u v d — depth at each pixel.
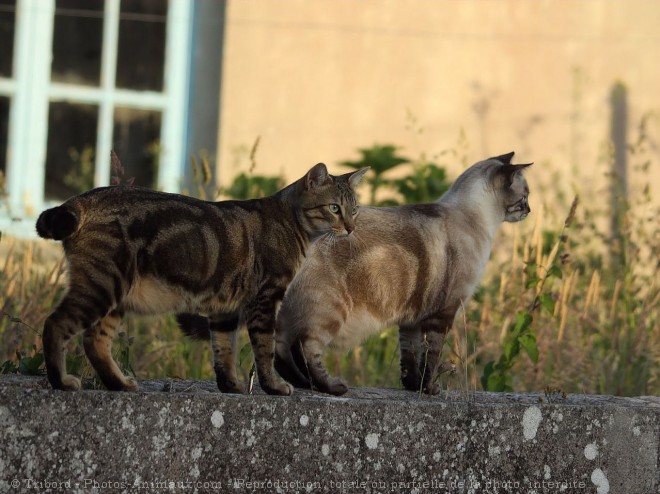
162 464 6.49
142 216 6.78
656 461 7.67
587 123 17.03
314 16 16.12
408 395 8.27
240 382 7.71
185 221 6.96
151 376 9.78
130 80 15.85
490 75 16.80
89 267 6.55
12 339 8.95
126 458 6.42
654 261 13.81
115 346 9.09
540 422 7.36
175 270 6.87
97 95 15.74
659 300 12.02
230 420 6.63
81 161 15.64
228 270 7.15
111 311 6.93
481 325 10.62
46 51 15.53
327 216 8.00
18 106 15.46
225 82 15.80
